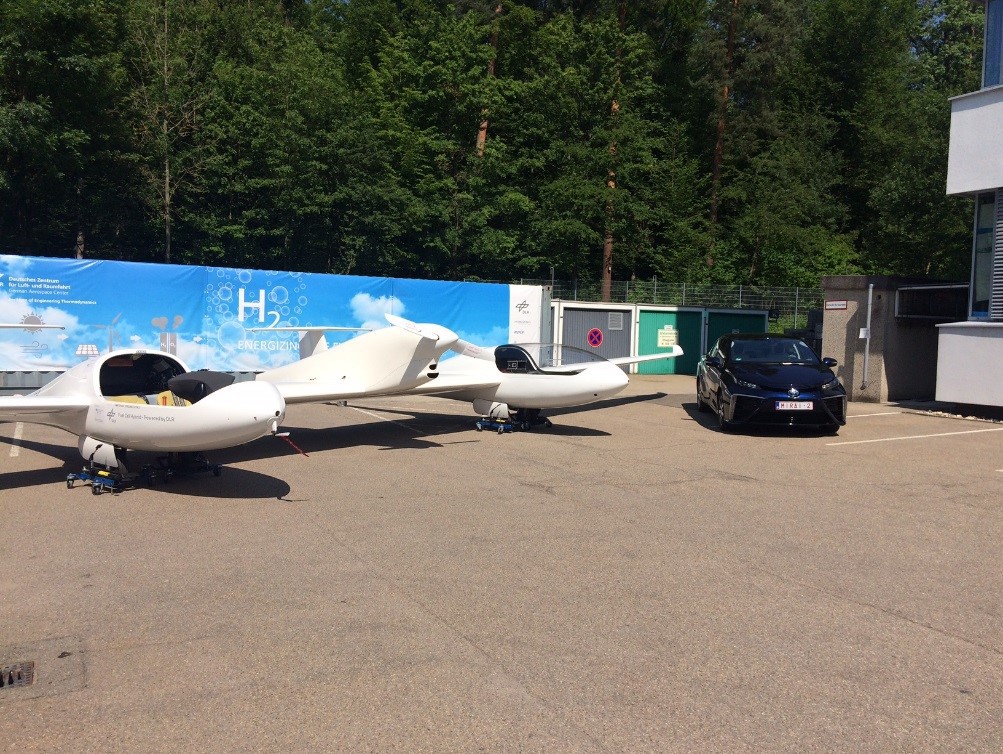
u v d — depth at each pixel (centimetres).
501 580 470
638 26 3488
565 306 2219
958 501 701
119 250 2870
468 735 293
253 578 471
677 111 3738
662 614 417
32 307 1396
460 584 462
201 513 634
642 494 716
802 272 3488
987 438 1095
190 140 2912
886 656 367
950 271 3256
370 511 642
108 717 305
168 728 297
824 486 761
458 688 330
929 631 398
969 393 1347
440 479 777
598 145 3142
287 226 2766
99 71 2325
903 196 3102
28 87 2289
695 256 3400
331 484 751
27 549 530
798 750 285
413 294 1773
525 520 615
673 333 2380
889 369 1554
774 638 387
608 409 1434
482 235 3044
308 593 445
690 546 547
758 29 3222
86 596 438
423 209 2895
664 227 3516
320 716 306
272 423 683
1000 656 369
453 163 3133
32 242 2648
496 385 1092
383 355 959
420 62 3216
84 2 2245
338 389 941
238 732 294
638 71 3241
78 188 2598
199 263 2806
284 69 2786
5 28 2180
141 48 2661
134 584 459
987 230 1411
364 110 2981
